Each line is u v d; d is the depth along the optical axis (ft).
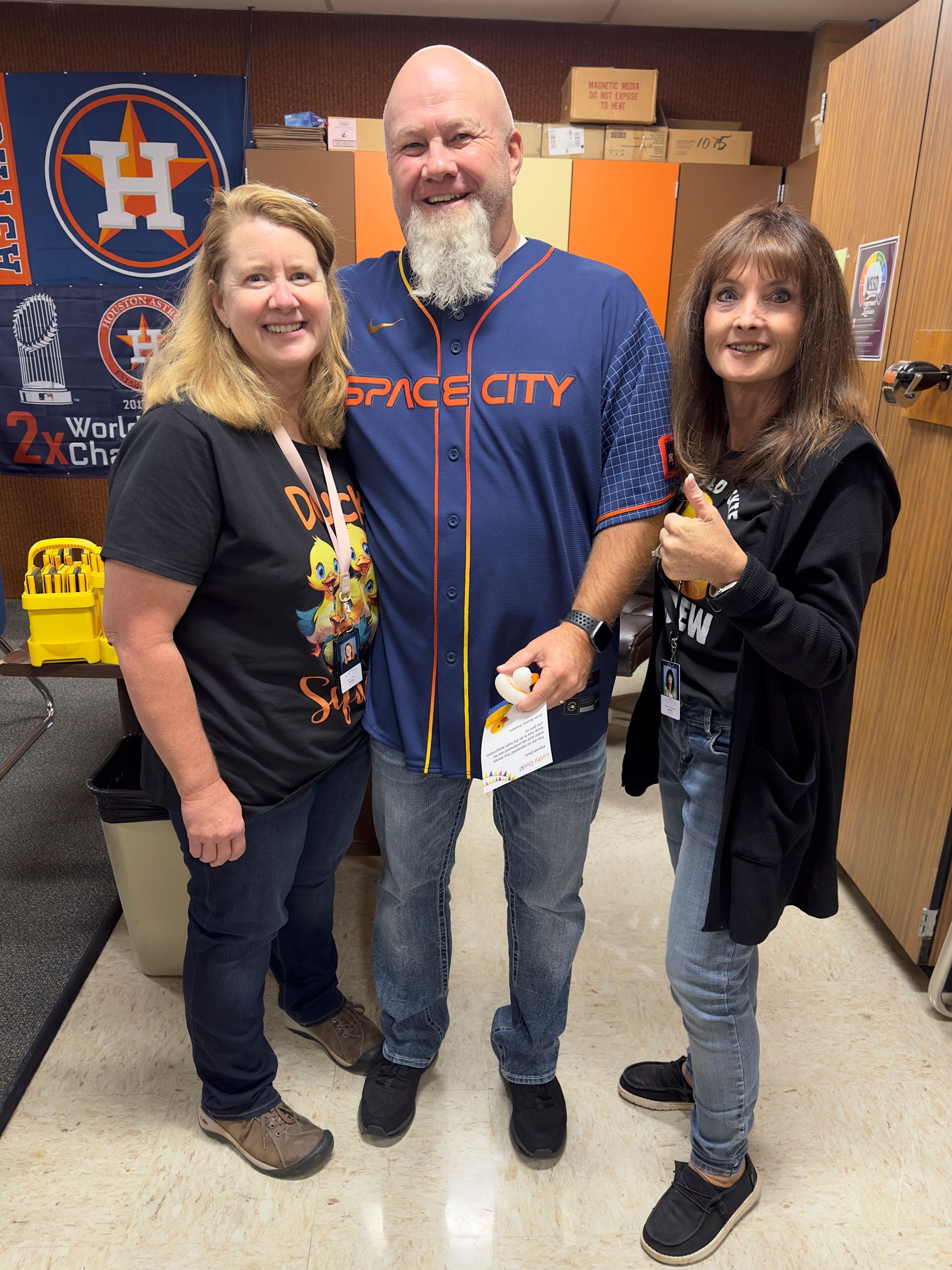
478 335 4.11
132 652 3.81
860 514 3.44
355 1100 5.33
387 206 12.87
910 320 6.31
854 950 6.77
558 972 4.77
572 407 4.01
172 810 4.29
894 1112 5.30
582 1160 4.96
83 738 10.17
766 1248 4.43
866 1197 4.74
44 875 7.54
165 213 14.06
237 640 4.02
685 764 4.21
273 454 3.97
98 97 13.52
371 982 6.28
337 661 4.26
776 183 13.00
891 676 6.75
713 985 4.08
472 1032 5.90
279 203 3.75
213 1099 4.84
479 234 3.96
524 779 4.40
